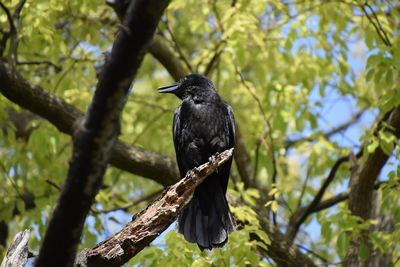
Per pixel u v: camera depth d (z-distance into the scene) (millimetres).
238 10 12109
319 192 12922
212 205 10078
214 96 11227
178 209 7766
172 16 15352
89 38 13289
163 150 14602
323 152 13711
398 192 11164
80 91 13328
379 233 11328
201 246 9523
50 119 11289
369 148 10867
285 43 12938
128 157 11992
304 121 13734
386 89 11203
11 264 7445
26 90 11016
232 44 11938
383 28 12484
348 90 14273
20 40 12227
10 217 12758
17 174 13227
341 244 11008
